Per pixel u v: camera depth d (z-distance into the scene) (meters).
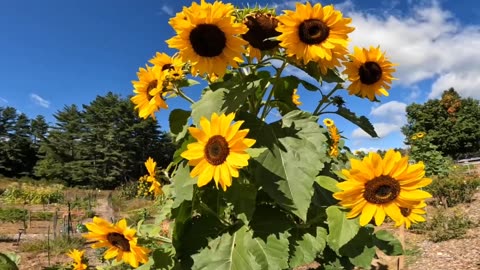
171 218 0.67
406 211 0.58
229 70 0.75
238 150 0.58
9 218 6.30
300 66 0.69
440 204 3.78
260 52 0.68
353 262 0.64
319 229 0.65
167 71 0.72
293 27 0.64
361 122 0.75
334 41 0.64
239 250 0.61
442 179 4.07
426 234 2.90
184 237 0.65
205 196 0.67
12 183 15.33
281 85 0.75
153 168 0.97
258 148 0.60
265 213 0.64
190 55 0.63
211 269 0.61
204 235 0.65
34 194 9.69
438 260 2.31
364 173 0.56
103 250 2.72
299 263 0.62
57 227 5.61
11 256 0.59
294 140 0.63
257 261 0.60
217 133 0.58
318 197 0.67
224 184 0.57
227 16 0.62
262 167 0.61
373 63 0.72
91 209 7.94
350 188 0.56
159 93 0.71
